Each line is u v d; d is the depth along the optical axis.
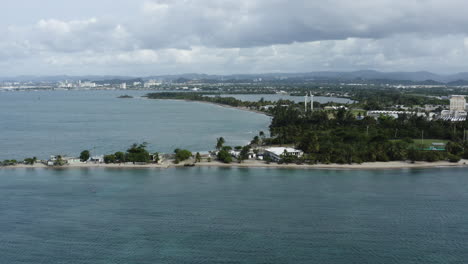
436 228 198.50
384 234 192.00
